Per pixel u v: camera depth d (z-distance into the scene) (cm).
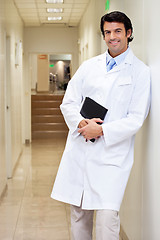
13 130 677
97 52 631
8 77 632
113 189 233
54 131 1184
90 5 741
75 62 1102
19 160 776
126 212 344
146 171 265
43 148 943
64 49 1097
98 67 248
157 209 238
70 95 261
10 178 613
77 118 246
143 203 275
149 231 258
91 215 263
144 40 269
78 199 248
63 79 2750
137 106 236
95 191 236
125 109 240
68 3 786
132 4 316
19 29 884
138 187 292
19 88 856
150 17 250
